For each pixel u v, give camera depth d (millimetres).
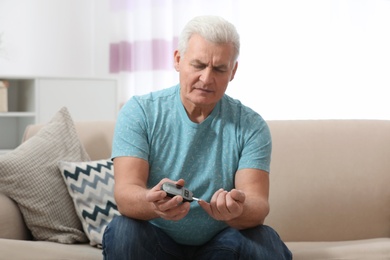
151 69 3936
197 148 1606
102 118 3674
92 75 4207
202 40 1471
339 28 3791
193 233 1600
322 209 2057
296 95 3867
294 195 2059
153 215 1461
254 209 1494
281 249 1527
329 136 2127
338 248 1725
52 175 1979
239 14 3869
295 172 2076
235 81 3920
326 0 3799
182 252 1625
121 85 4027
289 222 2049
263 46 3883
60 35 4145
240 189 1566
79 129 2199
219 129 1620
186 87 1516
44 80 3549
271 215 2055
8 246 1617
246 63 3900
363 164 2092
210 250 1540
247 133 1623
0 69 4008
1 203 1855
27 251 1619
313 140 2119
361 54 3777
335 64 3809
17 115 3500
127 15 4016
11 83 3857
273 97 3891
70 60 4172
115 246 1455
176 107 1622
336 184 2068
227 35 1473
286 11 3854
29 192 1914
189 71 1496
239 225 1519
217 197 1396
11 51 4035
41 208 1914
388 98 3771
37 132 2154
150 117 1604
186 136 1596
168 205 1348
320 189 2062
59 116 2160
